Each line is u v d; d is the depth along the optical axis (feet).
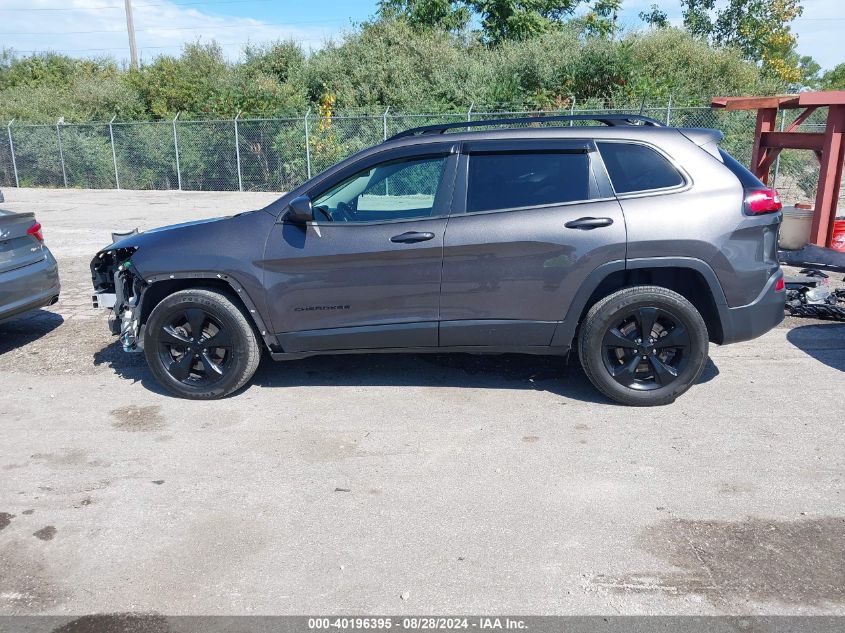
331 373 17.66
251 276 15.17
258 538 10.56
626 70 70.85
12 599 9.30
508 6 92.73
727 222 14.05
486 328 14.96
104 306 16.85
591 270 14.29
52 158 80.84
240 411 15.40
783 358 17.95
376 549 10.19
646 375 15.11
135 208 58.70
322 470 12.62
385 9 102.12
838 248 28.73
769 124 32.27
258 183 72.59
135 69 95.30
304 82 86.02
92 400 16.29
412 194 15.23
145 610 9.02
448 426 14.34
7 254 19.84
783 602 8.84
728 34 119.85
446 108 68.33
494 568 9.68
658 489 11.63
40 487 12.25
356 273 14.94
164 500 11.71
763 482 11.76
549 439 13.61
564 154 14.69
